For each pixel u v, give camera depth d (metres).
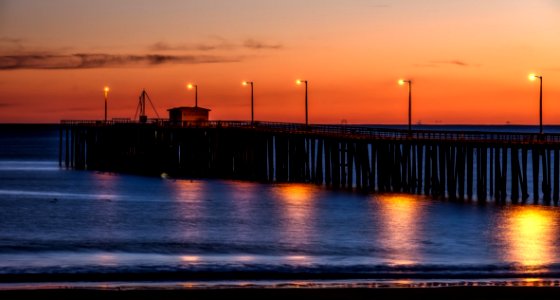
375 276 47.66
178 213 73.50
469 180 83.06
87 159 139.62
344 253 54.41
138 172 124.75
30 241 58.94
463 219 67.88
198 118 127.62
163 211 74.94
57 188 98.38
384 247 56.41
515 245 56.94
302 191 91.50
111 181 107.94
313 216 70.75
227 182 104.38
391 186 96.56
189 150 122.38
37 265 49.81
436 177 85.94
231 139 115.69
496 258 52.69
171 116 130.12
